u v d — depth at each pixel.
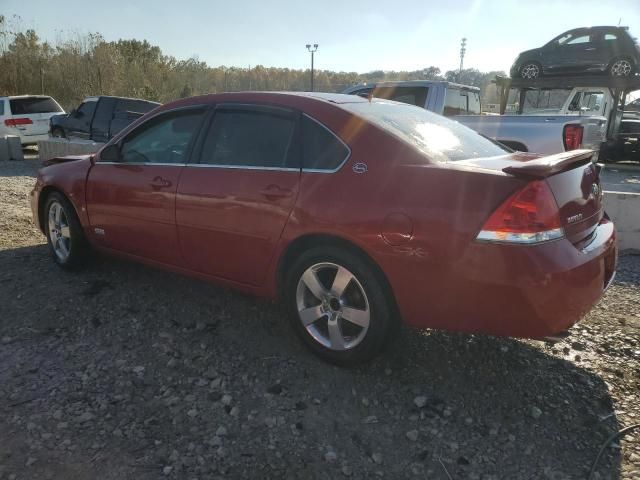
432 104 10.16
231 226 3.56
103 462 2.50
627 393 3.17
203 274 3.89
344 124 3.29
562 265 2.70
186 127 4.00
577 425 2.86
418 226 2.85
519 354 3.56
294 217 3.26
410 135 3.30
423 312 2.96
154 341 3.63
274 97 3.63
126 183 4.18
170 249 4.01
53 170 4.88
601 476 2.48
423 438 2.73
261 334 3.75
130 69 46.44
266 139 3.55
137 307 4.14
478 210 2.74
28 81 40.19
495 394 3.11
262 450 2.61
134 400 2.98
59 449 2.57
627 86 14.99
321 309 3.31
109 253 4.56
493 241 2.70
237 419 2.84
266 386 3.13
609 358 3.56
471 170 2.87
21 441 2.62
